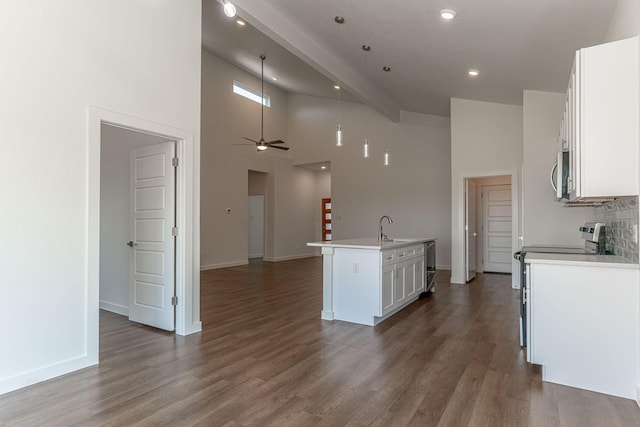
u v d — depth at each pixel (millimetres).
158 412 2199
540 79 4707
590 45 3523
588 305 2467
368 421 2105
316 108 10500
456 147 6695
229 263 9070
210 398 2369
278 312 4594
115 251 4484
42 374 2623
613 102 2381
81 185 2844
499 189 7938
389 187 9281
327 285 4258
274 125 10523
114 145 4430
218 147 8789
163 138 3617
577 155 2475
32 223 2582
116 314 4426
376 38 4480
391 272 4246
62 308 2738
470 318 4266
